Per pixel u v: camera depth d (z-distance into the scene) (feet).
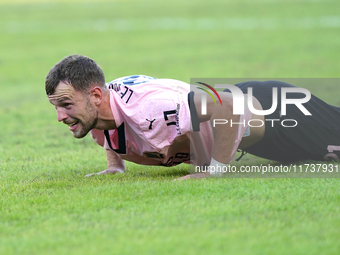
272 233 27.09
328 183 37.45
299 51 167.43
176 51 179.83
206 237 26.76
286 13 258.37
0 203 34.96
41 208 33.32
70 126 38.78
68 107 37.27
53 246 26.53
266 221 29.01
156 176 44.09
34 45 206.69
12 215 32.01
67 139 69.97
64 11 297.53
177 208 31.94
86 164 52.19
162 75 137.49
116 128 40.88
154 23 249.96
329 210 30.76
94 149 61.93
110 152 46.78
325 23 224.33
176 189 36.06
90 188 38.22
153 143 40.01
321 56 156.56
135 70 147.54
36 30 241.96
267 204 31.83
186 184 37.60
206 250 25.11
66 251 25.68
